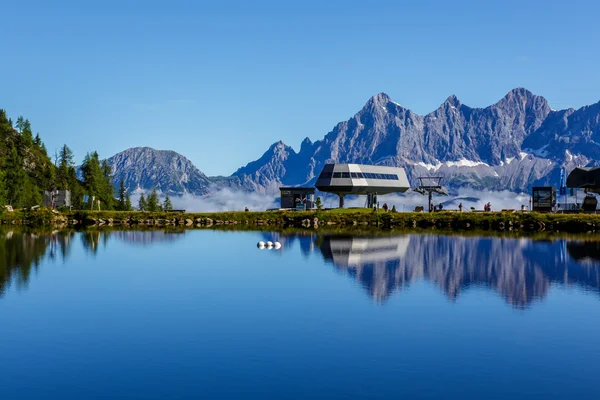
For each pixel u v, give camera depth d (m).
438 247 92.69
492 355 35.12
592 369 32.78
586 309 46.81
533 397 28.98
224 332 39.81
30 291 54.03
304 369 32.62
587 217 133.88
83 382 30.78
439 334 39.41
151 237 113.62
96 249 90.06
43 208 169.88
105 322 42.47
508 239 106.88
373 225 149.00
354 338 38.47
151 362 33.72
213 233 124.31
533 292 53.78
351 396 29.03
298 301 49.53
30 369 32.69
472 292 53.81
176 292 53.50
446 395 29.16
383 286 56.81
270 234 121.19
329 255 82.25
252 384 30.48
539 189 154.62
